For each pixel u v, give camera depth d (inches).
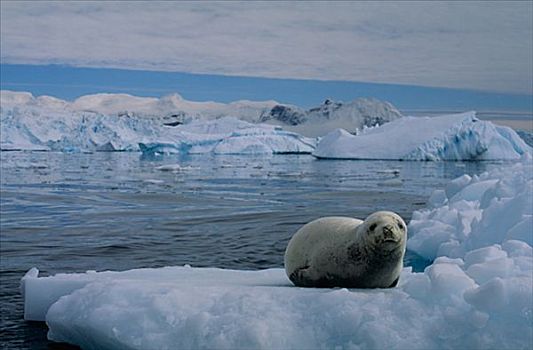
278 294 185.6
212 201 928.9
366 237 203.9
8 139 3806.6
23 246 483.2
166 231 575.8
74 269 389.7
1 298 296.0
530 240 281.6
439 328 166.1
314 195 1056.2
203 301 186.4
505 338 161.9
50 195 1023.0
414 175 1706.4
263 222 651.5
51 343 218.7
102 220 669.9
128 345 180.2
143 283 211.0
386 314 171.2
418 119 2733.8
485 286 164.4
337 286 214.2
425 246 387.5
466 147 2524.6
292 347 168.2
